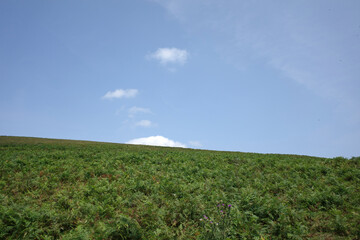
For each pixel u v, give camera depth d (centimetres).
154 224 703
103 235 631
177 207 809
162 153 2280
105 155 2070
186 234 678
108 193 965
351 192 962
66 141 4428
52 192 1046
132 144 4534
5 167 1440
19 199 943
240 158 1916
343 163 1467
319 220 759
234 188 1053
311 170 1352
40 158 1833
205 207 827
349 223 715
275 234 691
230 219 686
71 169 1429
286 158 2094
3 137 4378
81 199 920
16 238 639
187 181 1220
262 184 1150
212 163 1702
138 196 922
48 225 716
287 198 946
